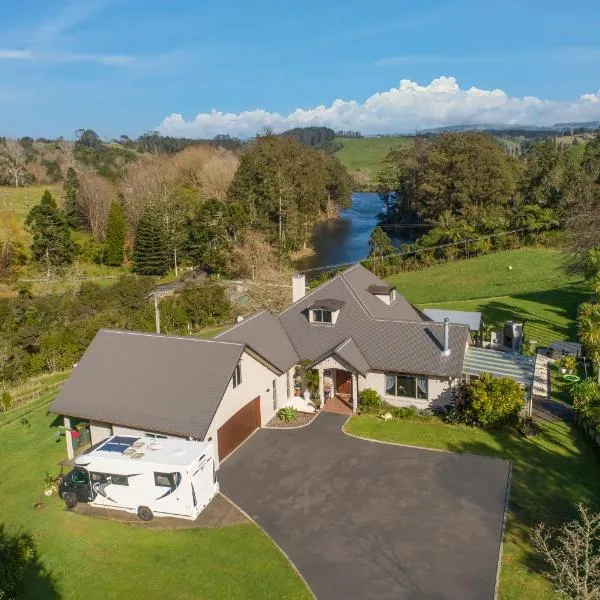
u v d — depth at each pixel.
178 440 24.27
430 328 33.88
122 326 48.00
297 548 20.69
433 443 28.36
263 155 104.12
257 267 64.12
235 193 96.50
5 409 36.66
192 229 82.19
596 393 29.27
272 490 24.62
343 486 24.75
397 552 20.23
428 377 31.69
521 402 29.17
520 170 105.19
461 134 95.50
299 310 37.66
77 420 29.05
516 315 51.78
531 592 17.94
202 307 55.09
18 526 22.91
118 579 19.42
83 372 29.22
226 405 27.52
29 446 30.77
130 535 21.89
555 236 77.06
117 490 23.20
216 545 21.03
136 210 86.56
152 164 112.12
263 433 30.27
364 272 43.00
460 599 17.83
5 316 46.91
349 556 20.12
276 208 93.44
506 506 22.69
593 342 34.41
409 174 106.56
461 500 23.25
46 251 73.25
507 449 27.38
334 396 34.78
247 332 33.47
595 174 87.19
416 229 104.88
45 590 19.06
